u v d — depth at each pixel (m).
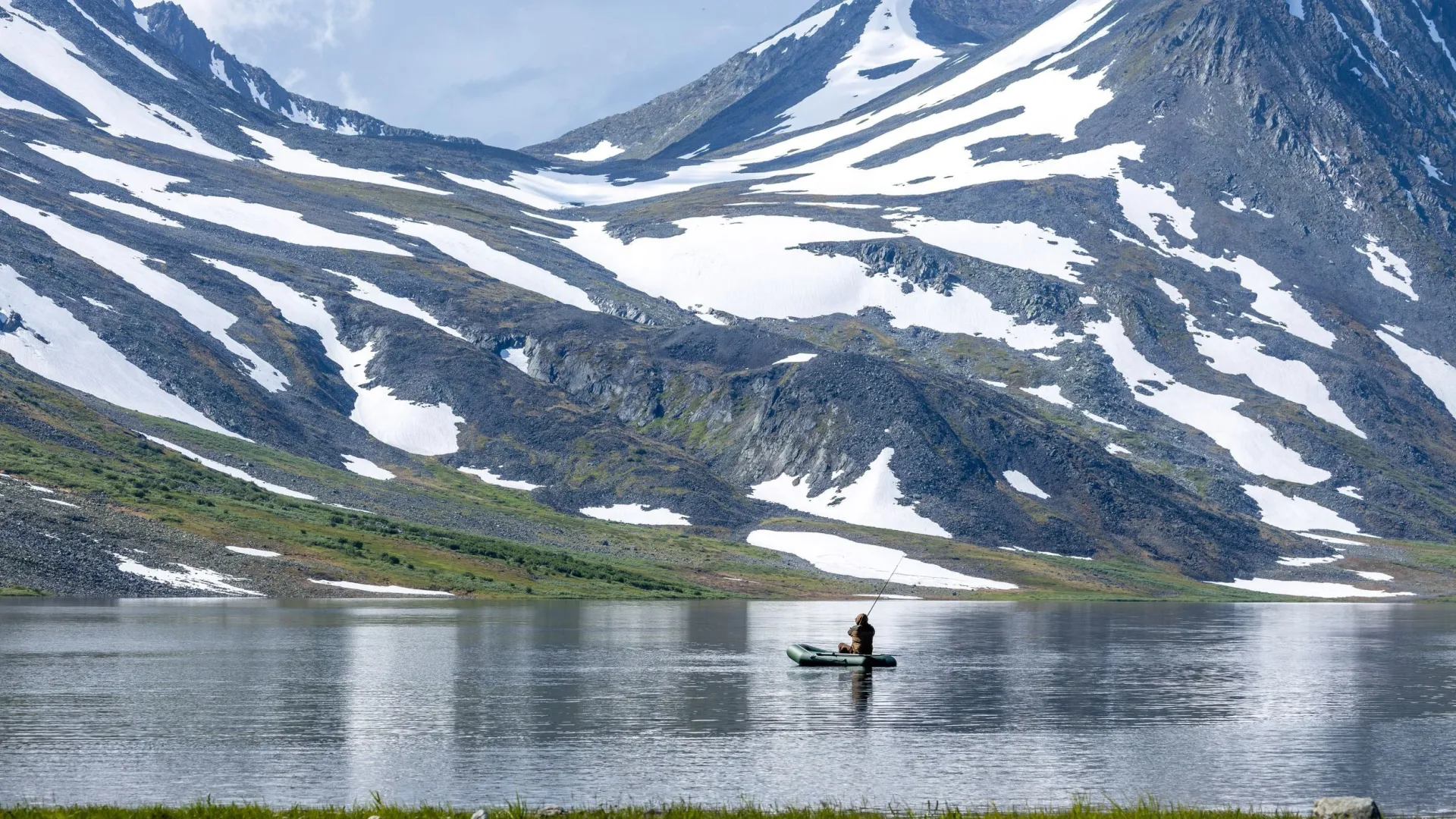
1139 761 52.78
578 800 43.81
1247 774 50.19
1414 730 61.53
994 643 110.94
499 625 118.00
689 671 82.25
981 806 43.31
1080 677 83.19
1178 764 52.06
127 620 110.12
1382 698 73.62
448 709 64.12
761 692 72.25
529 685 73.88
